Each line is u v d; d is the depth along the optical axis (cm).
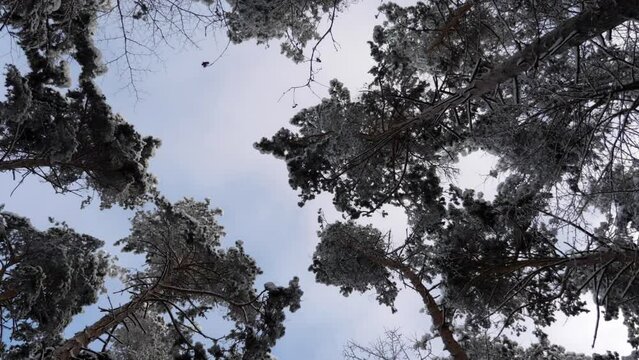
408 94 1296
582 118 841
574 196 904
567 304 1176
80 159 1220
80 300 1151
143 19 887
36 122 1102
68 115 1166
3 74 970
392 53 1266
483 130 1144
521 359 1523
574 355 1533
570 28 740
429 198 1367
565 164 1001
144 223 1453
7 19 813
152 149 1406
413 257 1537
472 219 1271
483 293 1249
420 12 1263
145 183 1302
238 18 1213
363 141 1301
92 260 1202
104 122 1194
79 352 1014
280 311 1259
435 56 1226
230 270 1454
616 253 887
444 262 1266
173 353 1191
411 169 1410
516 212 1099
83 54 1135
